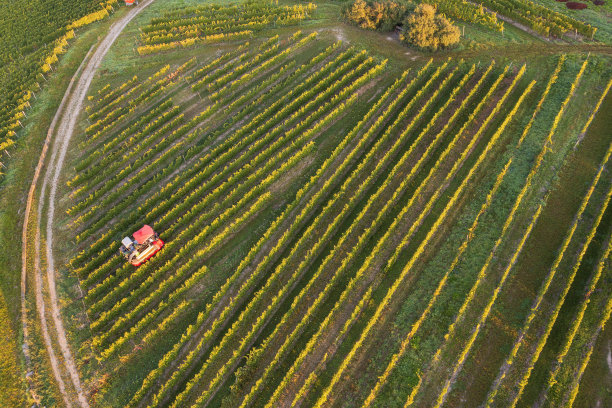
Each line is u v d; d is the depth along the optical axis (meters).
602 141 44.91
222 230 44.09
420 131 49.66
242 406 31.67
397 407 30.73
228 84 59.88
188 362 34.41
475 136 46.38
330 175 47.22
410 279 37.34
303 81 58.84
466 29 64.69
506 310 34.41
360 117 52.69
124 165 51.47
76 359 35.91
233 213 44.72
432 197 42.06
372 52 61.84
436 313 34.81
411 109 52.19
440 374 31.94
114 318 38.53
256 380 33.53
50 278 41.47
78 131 56.78
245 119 55.19
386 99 53.94
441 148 47.12
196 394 33.72
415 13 60.12
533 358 30.92
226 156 49.22
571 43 57.50
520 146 45.25
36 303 39.59
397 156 47.69
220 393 33.50
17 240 45.19
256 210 44.94
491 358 32.25
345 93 54.34
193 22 73.00
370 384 32.19
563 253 36.84
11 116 60.25
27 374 35.06
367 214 42.78
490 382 31.17
